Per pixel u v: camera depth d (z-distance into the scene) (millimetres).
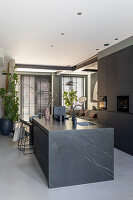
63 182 2682
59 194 2451
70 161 2713
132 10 3014
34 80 9805
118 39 4520
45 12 3098
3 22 3518
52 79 9891
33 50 5578
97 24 3602
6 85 7184
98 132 2844
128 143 4297
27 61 7211
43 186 2684
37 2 2766
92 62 6590
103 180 2867
